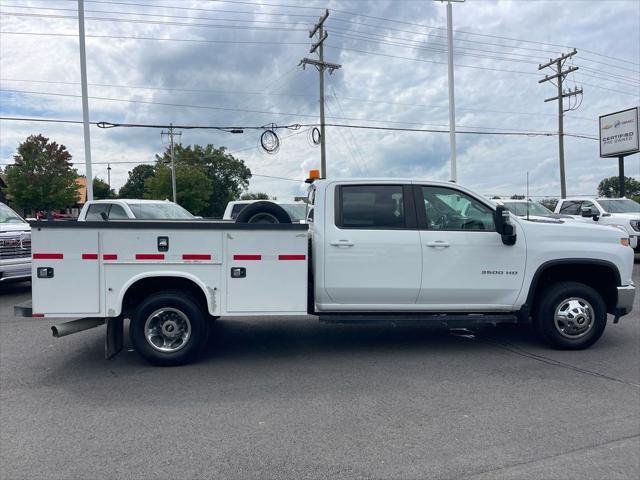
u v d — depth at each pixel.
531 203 15.96
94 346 7.01
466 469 3.59
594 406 4.69
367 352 6.54
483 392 5.07
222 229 5.82
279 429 4.28
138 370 5.91
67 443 4.08
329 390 5.18
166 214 13.12
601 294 6.70
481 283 6.21
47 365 6.15
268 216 6.72
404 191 6.25
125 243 5.72
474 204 6.33
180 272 5.79
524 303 6.30
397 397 4.96
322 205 6.18
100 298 5.72
